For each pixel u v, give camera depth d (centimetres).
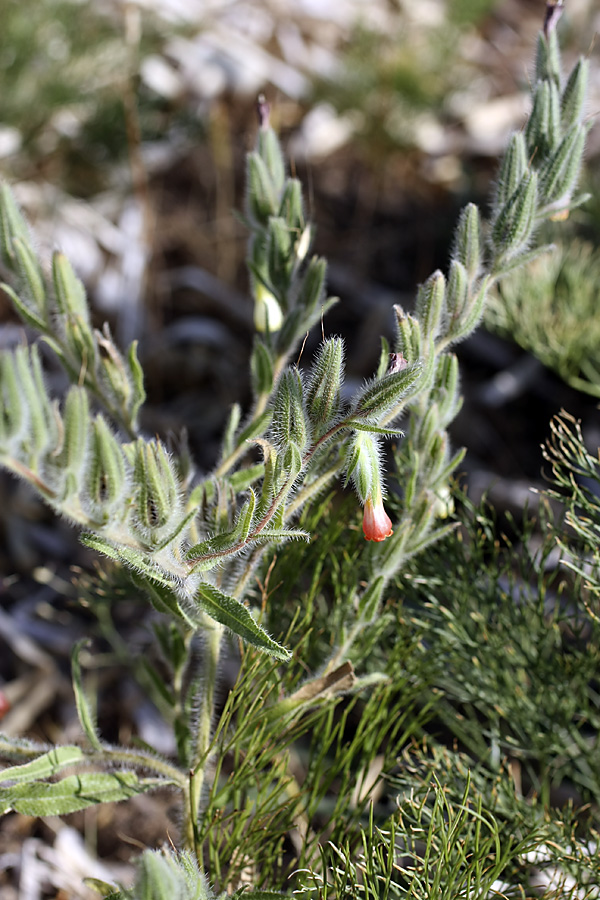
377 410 42
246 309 94
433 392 46
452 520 57
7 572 74
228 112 108
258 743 47
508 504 75
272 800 48
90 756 46
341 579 54
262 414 48
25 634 70
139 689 67
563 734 56
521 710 53
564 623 59
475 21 110
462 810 46
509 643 54
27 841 60
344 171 108
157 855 39
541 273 64
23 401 40
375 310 91
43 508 77
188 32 107
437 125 111
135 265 92
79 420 40
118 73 98
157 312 92
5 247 48
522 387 85
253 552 45
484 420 84
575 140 47
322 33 117
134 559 42
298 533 42
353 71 103
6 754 46
